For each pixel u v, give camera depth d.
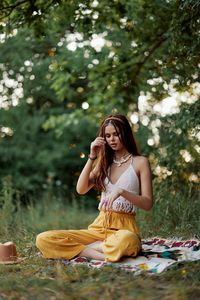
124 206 5.62
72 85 11.82
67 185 15.35
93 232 5.73
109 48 9.47
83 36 9.08
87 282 4.52
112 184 5.72
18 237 7.44
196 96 8.00
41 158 15.27
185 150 8.01
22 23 7.06
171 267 4.84
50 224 8.79
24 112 14.89
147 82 8.85
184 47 7.03
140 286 4.34
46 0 6.87
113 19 7.95
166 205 7.70
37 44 11.07
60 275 4.70
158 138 8.63
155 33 8.26
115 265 5.11
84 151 15.48
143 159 5.70
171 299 3.96
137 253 5.43
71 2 7.29
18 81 12.23
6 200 8.87
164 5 7.82
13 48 11.38
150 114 9.04
